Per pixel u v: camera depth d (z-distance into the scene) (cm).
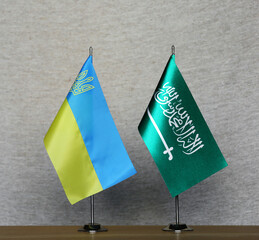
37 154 178
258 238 121
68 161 134
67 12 183
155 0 181
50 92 181
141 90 179
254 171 168
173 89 134
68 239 121
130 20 182
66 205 176
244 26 174
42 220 175
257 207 166
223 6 177
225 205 169
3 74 181
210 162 129
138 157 176
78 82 138
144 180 175
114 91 180
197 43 178
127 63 181
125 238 122
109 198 176
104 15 183
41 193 176
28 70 182
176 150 131
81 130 135
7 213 176
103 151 134
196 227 144
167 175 130
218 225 154
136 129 177
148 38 181
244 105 171
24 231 137
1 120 179
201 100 175
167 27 180
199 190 172
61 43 182
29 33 183
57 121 136
